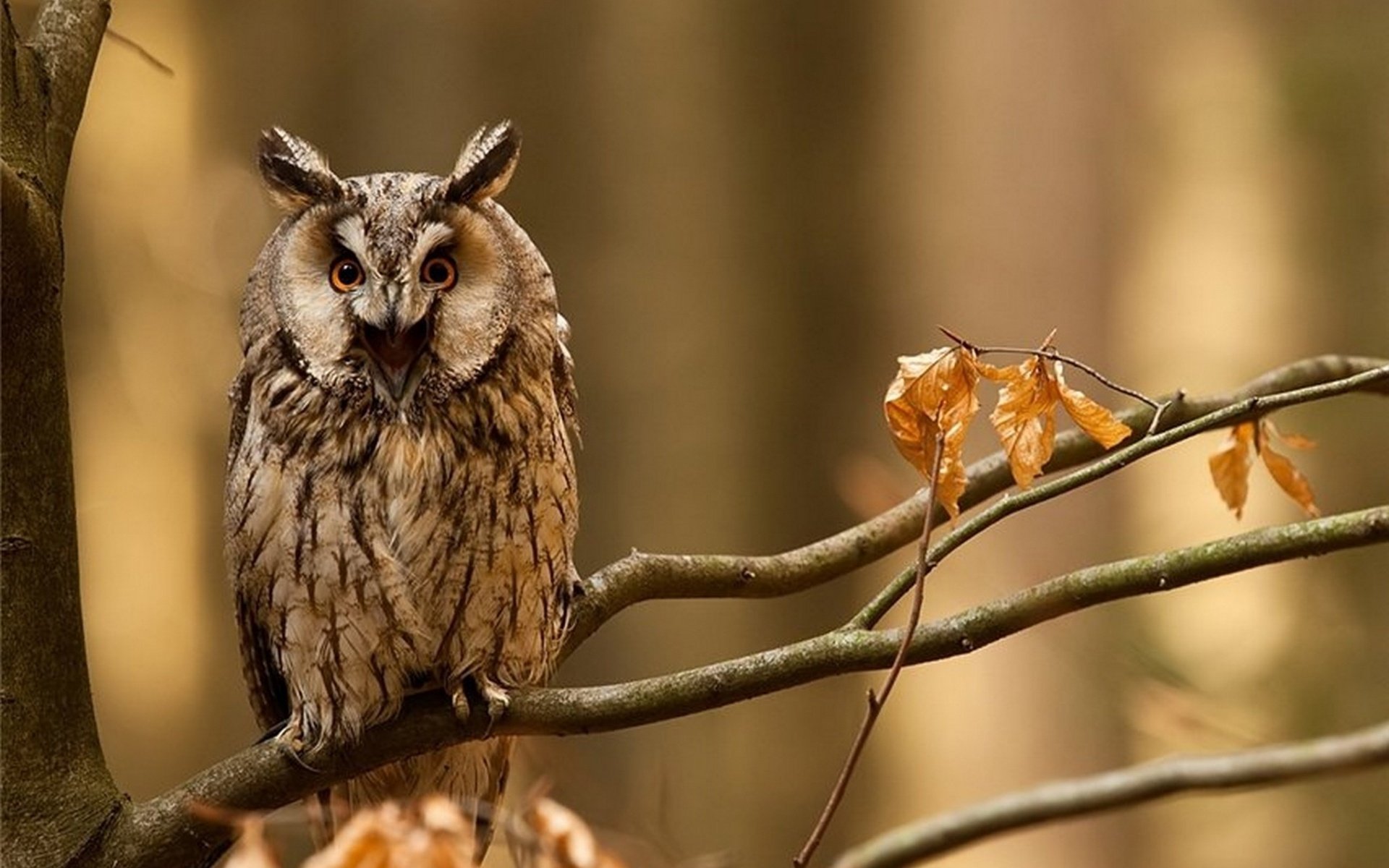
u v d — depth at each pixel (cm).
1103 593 486
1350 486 1592
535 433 597
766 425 1435
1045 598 488
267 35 1480
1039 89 1608
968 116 1570
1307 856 1523
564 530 607
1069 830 1609
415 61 1383
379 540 581
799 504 1446
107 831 507
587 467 1405
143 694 1669
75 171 1670
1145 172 1747
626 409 1404
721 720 1403
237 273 1678
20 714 502
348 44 1415
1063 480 482
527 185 1388
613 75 1395
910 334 1512
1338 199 1842
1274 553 479
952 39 1544
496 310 590
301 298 584
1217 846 1565
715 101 1423
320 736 577
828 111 1470
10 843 499
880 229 1496
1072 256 1630
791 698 1454
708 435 1414
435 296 579
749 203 1438
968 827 400
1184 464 1664
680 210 1412
